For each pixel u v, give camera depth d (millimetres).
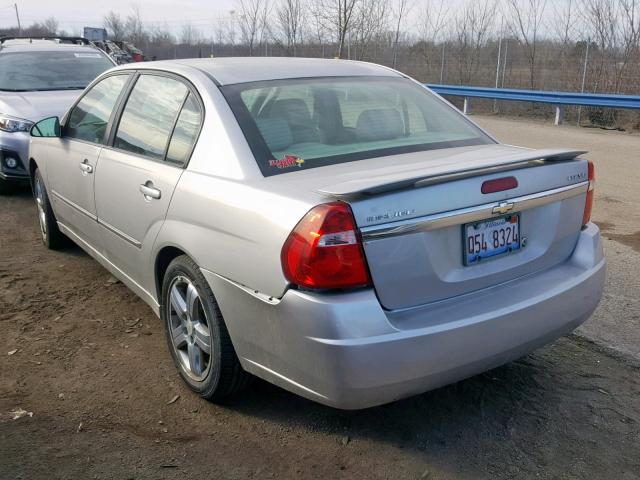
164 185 3283
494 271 2809
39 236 6113
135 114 3898
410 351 2479
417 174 2514
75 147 4543
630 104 13211
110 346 3854
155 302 3633
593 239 3229
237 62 3703
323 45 19250
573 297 2994
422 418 3111
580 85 16562
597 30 16250
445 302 2682
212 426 3043
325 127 3254
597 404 3236
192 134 3270
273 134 3092
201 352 3215
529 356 3715
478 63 19156
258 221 2648
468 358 2633
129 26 46312
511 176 2791
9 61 8586
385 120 3449
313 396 2572
